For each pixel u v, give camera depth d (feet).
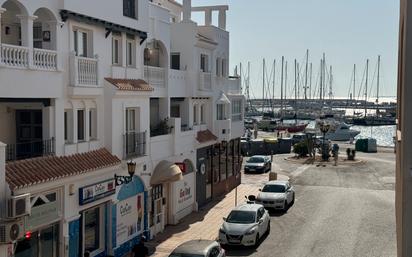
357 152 203.51
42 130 55.98
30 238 50.44
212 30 105.60
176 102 95.81
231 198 108.68
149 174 75.25
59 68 55.42
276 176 130.21
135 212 71.72
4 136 56.95
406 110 36.47
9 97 48.60
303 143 183.11
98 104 63.82
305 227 85.97
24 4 50.14
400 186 42.34
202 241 59.72
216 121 106.93
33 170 49.98
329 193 117.29
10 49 48.42
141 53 75.41
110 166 61.77
